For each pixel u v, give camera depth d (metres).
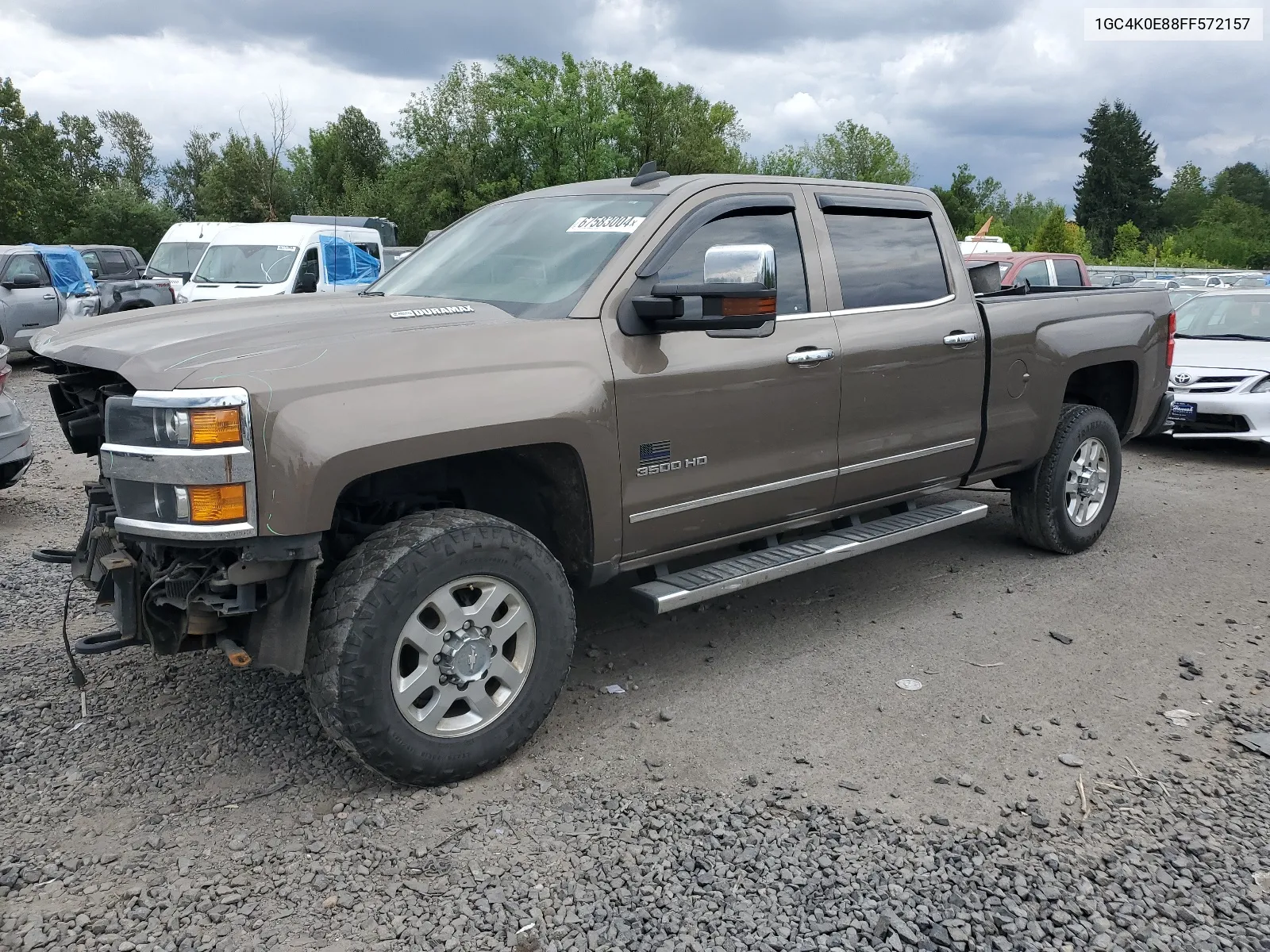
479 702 3.21
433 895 2.65
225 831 2.95
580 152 45.81
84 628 4.53
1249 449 9.56
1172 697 3.94
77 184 55.94
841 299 4.35
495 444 3.16
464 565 3.10
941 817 3.03
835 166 73.44
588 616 4.84
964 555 5.86
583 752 3.46
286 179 50.00
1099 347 5.55
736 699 3.90
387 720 3.00
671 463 3.72
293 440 2.78
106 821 3.01
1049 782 3.26
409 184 46.06
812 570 5.61
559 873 2.75
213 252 15.37
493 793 3.17
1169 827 3.00
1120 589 5.26
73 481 7.71
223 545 2.81
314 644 2.97
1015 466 5.36
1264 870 2.79
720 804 3.10
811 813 3.04
